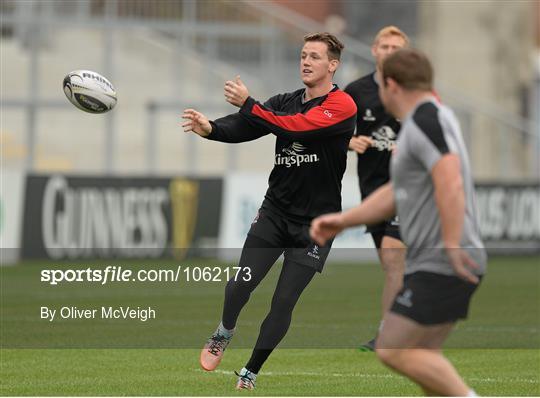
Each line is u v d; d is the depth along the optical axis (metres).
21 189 69.44
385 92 20.06
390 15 144.25
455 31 128.50
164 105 87.56
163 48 92.75
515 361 34.16
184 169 89.19
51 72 88.56
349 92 36.62
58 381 29.23
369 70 93.88
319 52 28.95
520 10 128.12
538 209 83.69
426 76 19.78
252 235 29.03
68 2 90.00
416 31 143.50
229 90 28.11
